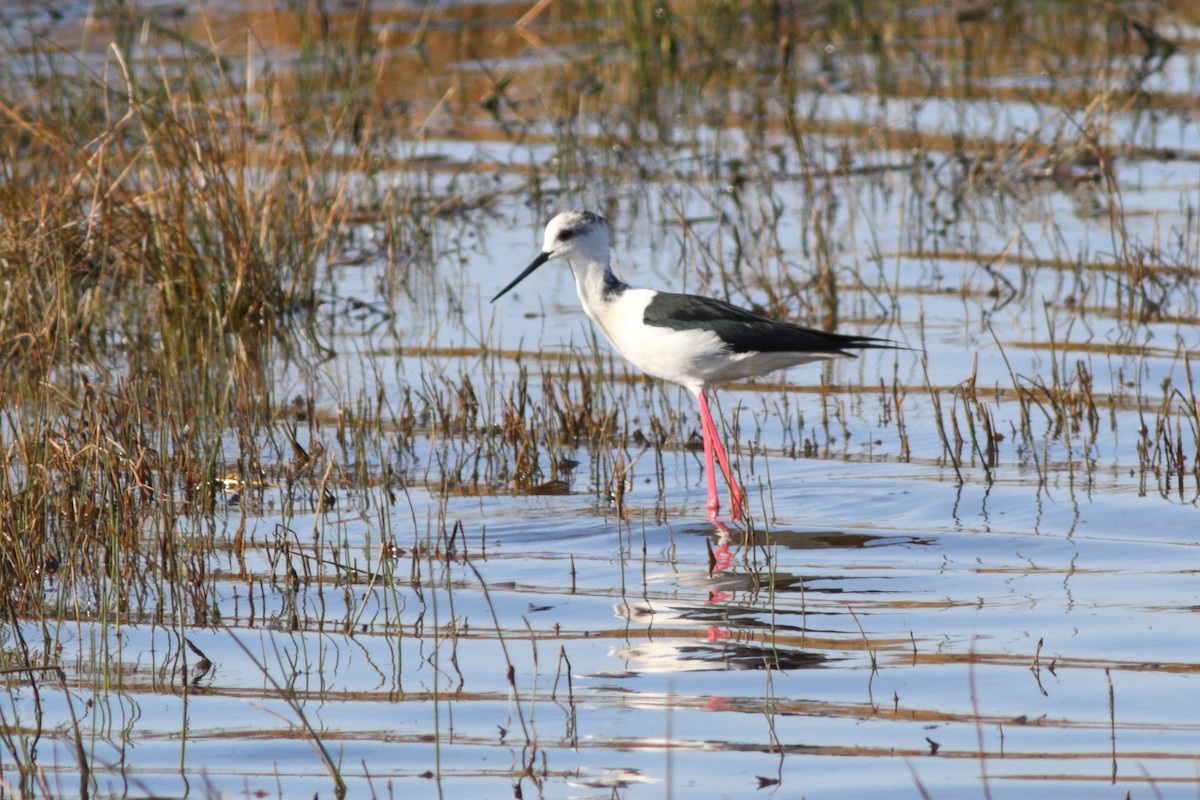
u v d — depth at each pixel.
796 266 15.28
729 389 13.18
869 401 12.69
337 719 7.15
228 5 26.30
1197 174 18.70
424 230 17.05
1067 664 7.59
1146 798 6.23
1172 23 26.25
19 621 8.45
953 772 6.48
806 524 10.00
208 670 7.76
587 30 25.80
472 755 6.72
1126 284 14.91
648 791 6.39
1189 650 7.73
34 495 9.58
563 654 7.45
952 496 10.44
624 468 10.96
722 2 25.66
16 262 13.64
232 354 13.84
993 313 14.59
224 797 6.39
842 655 7.79
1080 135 19.06
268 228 15.24
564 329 14.62
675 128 21.28
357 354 14.03
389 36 25.55
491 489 10.92
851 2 26.73
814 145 20.25
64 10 25.20
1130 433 11.59
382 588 8.95
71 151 15.54
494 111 21.89
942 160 19.69
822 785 6.41
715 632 8.15
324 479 9.62
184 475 10.77
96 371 13.29
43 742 6.91
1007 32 26.08
